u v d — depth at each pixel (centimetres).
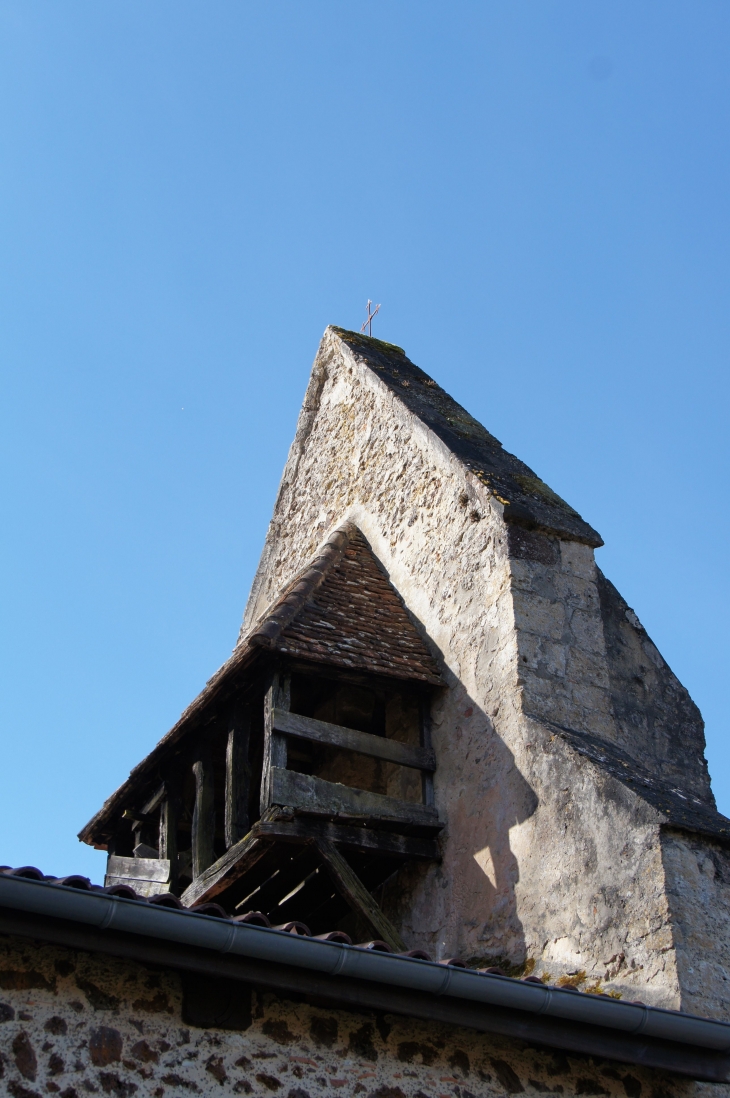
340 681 899
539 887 764
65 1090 509
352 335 1274
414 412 1071
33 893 507
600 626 903
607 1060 630
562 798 770
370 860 888
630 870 699
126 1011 538
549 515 939
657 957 660
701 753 925
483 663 888
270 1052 558
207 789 928
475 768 857
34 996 523
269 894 897
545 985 595
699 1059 623
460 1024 585
